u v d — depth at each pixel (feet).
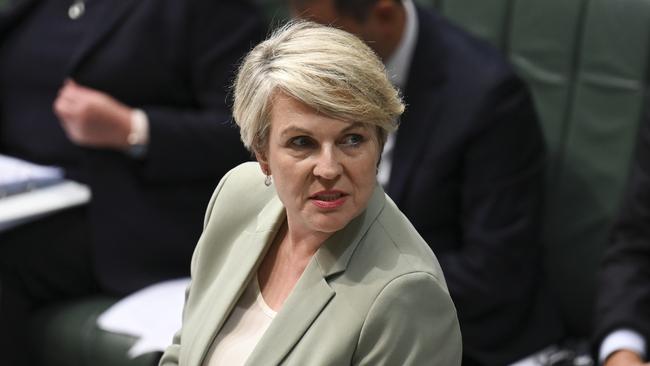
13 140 34.91
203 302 17.06
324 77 13.67
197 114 32.22
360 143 14.29
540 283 29.89
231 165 32.50
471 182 28.09
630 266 26.66
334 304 14.87
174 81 32.58
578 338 30.50
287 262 16.29
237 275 16.58
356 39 14.38
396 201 28.43
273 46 14.42
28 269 32.17
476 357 28.30
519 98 28.32
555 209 30.30
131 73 32.09
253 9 33.63
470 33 30.66
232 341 16.20
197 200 32.73
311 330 14.87
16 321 31.89
